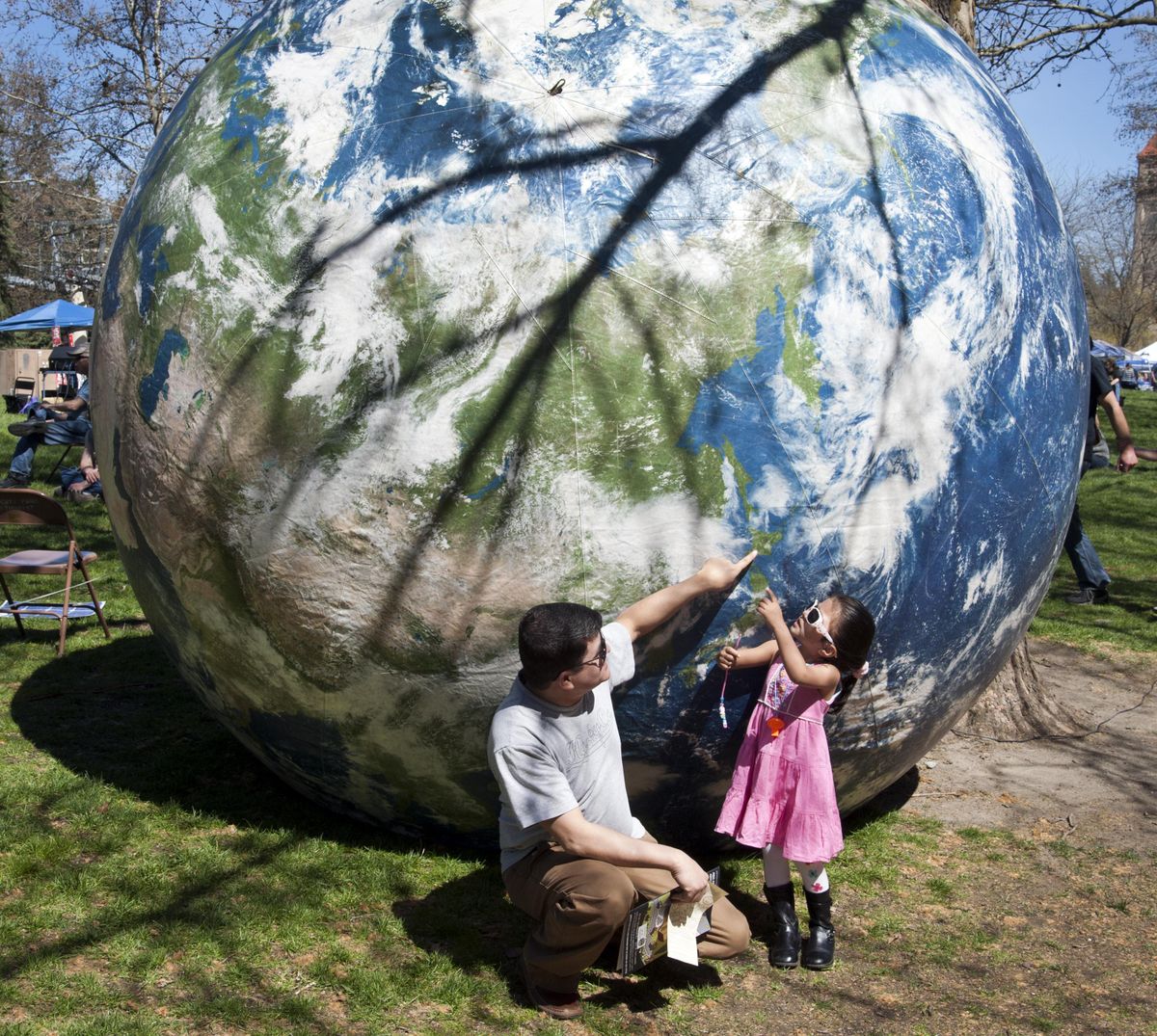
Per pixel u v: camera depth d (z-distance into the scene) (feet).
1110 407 24.45
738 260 10.39
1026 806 15.12
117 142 75.72
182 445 11.42
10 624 22.52
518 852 9.95
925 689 11.98
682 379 10.26
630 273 10.27
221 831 12.98
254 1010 9.45
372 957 10.43
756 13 11.40
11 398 77.10
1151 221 181.68
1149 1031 9.86
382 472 10.52
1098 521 42.88
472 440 10.32
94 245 117.91
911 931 11.57
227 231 11.32
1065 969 10.91
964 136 11.89
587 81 10.76
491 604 10.52
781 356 10.41
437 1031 9.37
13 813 13.17
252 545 11.16
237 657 11.91
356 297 10.62
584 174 10.43
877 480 10.75
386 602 10.75
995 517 11.57
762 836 10.60
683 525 10.36
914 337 10.87
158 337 11.64
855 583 10.83
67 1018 9.16
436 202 10.55
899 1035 9.70
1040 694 18.65
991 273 11.49
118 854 12.26
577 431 10.23
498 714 9.53
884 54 11.78
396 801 12.31
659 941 9.57
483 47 11.01
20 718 16.81
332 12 11.91
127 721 16.83
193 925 10.75
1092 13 30.12
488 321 10.32
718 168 10.56
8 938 10.35
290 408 10.78
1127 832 14.30
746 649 10.71
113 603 24.47
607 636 10.09
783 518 10.50
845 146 10.99
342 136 11.08
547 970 9.68
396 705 11.24
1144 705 20.02
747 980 10.50
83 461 36.88
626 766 11.26
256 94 11.80
